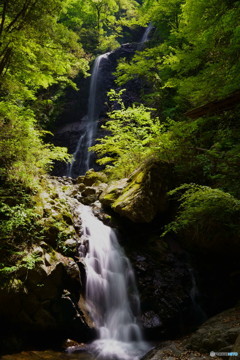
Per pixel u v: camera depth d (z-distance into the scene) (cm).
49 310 535
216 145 630
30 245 579
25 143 720
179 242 769
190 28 685
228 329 438
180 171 764
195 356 400
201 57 711
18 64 813
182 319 650
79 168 2014
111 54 2442
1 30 702
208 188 499
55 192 800
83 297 617
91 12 2617
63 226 664
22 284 516
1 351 466
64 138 2170
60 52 841
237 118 635
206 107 478
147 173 750
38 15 736
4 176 687
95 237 726
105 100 2186
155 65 1404
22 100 1095
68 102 2338
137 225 771
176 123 718
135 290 676
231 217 594
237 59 553
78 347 529
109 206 816
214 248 708
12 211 585
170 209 759
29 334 521
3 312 501
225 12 516
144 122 994
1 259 534
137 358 492
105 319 618
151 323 615
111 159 1041
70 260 601
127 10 3033
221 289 716
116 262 717
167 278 700
